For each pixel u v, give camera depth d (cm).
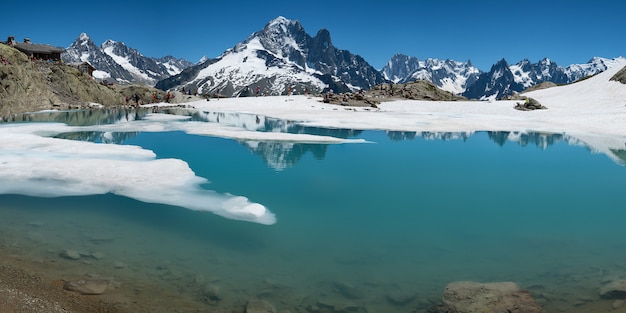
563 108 8319
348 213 1661
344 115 6681
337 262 1202
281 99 9788
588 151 3375
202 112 7225
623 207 1792
